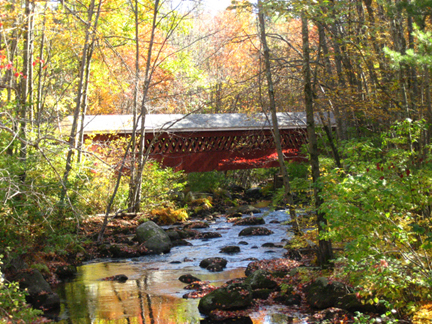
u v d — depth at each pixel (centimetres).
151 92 2097
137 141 1864
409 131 688
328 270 838
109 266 1121
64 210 1055
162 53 2306
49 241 991
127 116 1955
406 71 1070
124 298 841
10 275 853
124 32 2241
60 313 758
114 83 2217
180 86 2158
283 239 1388
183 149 2052
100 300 830
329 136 1130
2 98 1232
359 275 668
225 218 1934
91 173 1457
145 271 1061
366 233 575
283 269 970
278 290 845
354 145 748
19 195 952
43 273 961
